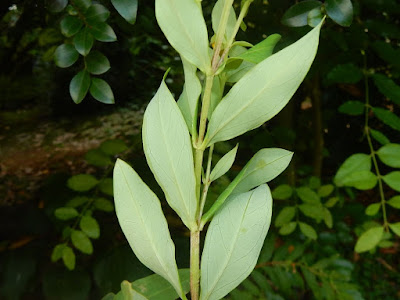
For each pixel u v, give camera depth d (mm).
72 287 869
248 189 229
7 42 872
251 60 189
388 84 628
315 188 855
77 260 977
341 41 607
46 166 1986
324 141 1371
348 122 1312
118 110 2193
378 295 1194
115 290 768
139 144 768
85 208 729
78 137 2254
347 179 571
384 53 633
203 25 178
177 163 186
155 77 1452
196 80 203
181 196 191
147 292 227
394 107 1159
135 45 1216
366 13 720
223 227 202
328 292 761
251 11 692
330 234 929
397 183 560
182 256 747
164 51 1324
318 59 665
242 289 734
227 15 184
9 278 989
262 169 231
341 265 801
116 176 199
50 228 1176
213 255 200
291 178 1003
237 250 199
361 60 686
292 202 882
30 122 2410
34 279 979
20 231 1177
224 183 734
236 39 633
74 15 457
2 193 1685
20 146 2184
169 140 186
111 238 1026
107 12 453
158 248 199
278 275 763
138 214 199
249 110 183
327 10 395
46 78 2400
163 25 177
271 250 785
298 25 418
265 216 200
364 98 1103
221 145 757
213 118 185
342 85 1081
